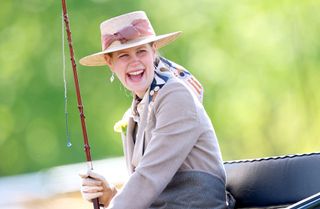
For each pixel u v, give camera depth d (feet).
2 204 46.91
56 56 104.99
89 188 26.61
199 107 26.55
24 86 106.63
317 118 100.42
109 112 103.35
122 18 26.96
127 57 26.86
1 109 107.96
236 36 100.68
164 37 26.78
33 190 48.08
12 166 111.86
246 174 27.20
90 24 100.83
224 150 102.99
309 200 23.39
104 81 103.09
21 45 106.22
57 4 104.99
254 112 101.50
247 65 100.68
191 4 100.32
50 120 106.42
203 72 100.68
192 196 26.22
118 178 46.26
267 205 26.68
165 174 26.00
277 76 100.07
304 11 98.17
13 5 106.42
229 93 101.24
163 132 26.12
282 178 26.53
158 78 26.81
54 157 108.17
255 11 99.35
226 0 100.42
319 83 99.30
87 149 26.50
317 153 26.53
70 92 102.63
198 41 100.48
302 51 98.84
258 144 102.47
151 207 26.73
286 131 101.50
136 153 27.02
